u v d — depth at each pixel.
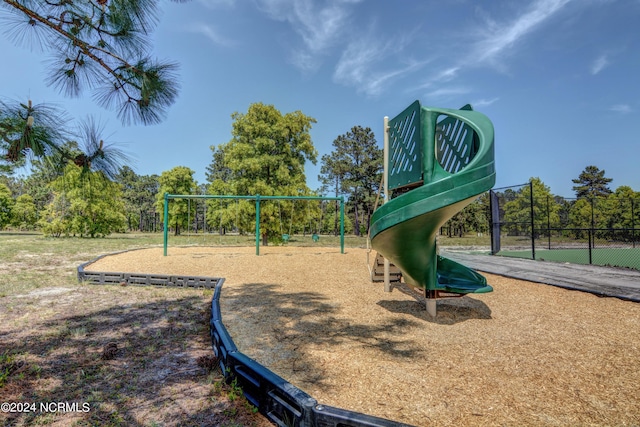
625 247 16.12
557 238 18.41
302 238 26.78
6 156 1.97
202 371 2.78
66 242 17.36
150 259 9.17
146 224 52.16
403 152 4.62
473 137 4.05
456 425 1.87
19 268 8.17
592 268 7.78
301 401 1.87
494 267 7.89
